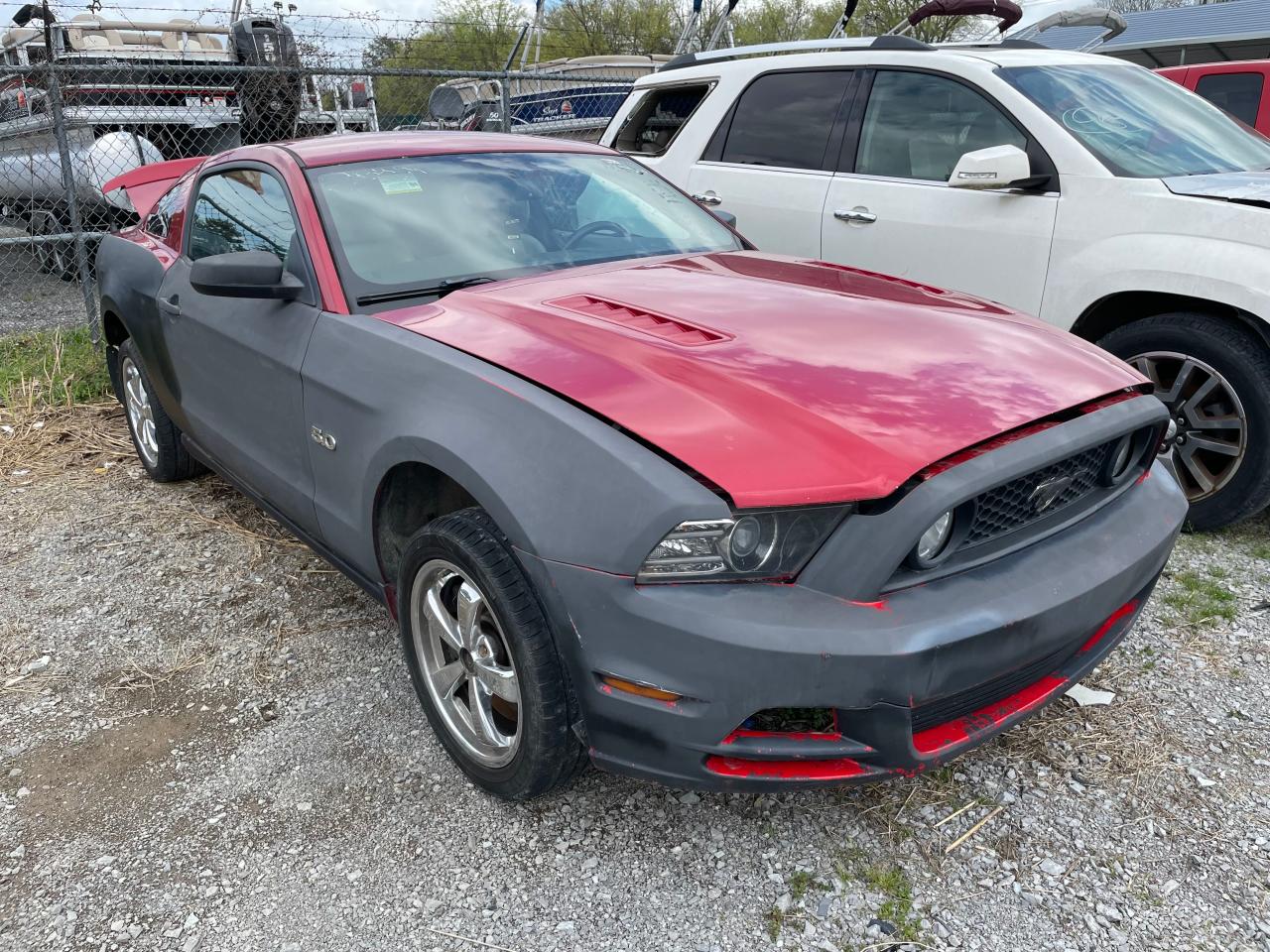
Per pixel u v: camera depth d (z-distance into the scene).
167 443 4.43
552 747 2.17
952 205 4.36
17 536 4.14
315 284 2.90
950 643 1.86
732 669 1.85
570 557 1.98
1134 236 3.79
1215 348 3.59
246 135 8.74
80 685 3.04
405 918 2.12
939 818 2.37
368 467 2.56
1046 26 6.13
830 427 1.99
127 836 2.39
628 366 2.24
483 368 2.34
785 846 2.29
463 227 3.17
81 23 9.46
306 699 2.94
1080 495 2.32
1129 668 2.96
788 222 5.00
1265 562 3.62
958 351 2.38
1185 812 2.37
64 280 9.28
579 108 11.98
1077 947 2.00
